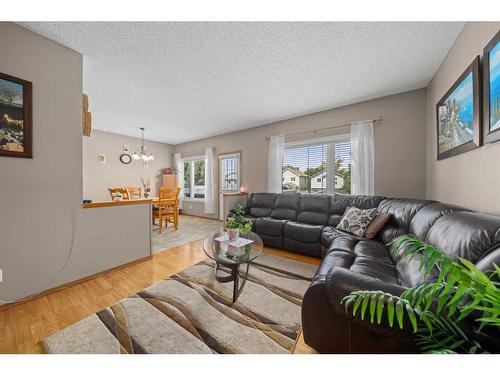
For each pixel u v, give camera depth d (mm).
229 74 2307
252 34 1677
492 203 1283
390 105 2893
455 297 544
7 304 1549
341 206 2852
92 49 1876
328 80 2453
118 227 2260
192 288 1829
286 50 1885
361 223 2336
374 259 1573
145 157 4867
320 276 1210
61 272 1842
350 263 1554
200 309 1529
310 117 3656
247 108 3373
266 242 3008
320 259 2541
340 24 1569
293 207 3328
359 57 1994
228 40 1750
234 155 4910
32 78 1659
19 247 1627
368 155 2982
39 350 1153
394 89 2707
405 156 2803
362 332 923
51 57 1755
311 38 1726
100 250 2111
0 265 1550
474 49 1453
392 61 2064
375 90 2723
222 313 1486
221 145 5211
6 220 1569
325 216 2924
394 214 2104
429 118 2543
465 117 1562
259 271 2205
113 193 4043
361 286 883
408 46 1831
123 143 5289
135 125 4406
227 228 2160
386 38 1726
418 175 2725
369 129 2982
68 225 1888
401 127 2820
